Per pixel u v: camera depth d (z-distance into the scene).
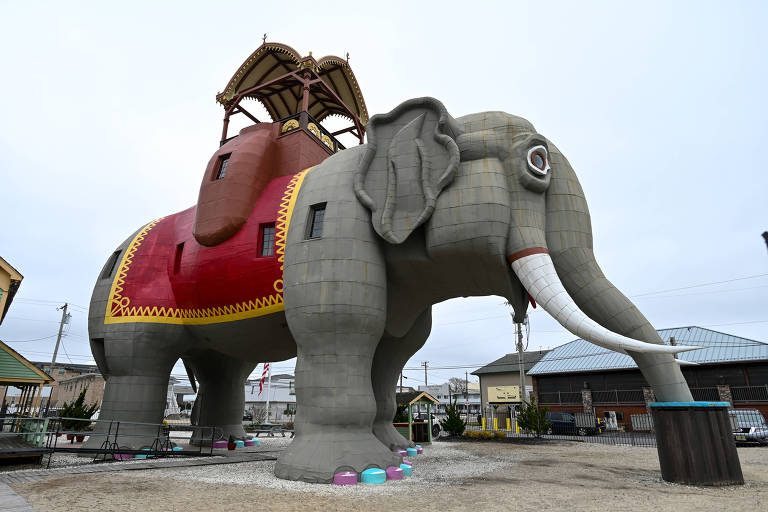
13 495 7.48
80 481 8.92
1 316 16.36
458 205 9.59
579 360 36.28
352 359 9.78
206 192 12.90
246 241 12.04
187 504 7.09
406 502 7.32
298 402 9.93
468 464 12.05
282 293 11.16
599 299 9.32
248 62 17.75
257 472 10.23
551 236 9.90
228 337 12.69
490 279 9.95
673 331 34.91
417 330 13.58
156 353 13.32
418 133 10.55
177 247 13.93
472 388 86.31
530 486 8.72
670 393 8.87
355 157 11.40
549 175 10.03
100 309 13.88
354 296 9.81
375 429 13.35
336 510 6.80
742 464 12.36
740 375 28.83
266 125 15.10
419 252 10.17
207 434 16.25
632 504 7.07
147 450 12.45
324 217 10.59
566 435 28.27
